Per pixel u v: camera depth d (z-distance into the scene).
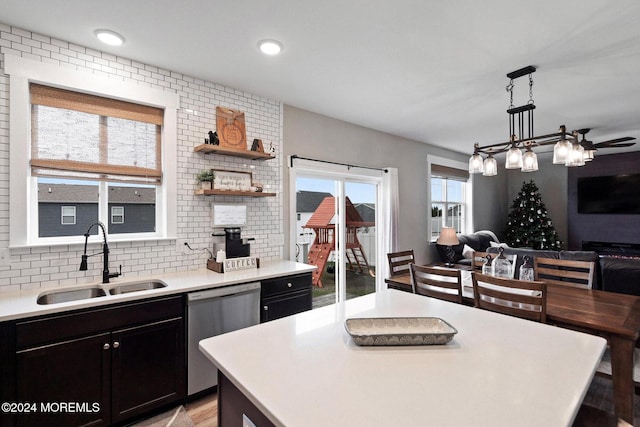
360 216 4.66
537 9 1.97
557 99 3.49
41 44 2.29
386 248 4.79
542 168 7.62
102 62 2.52
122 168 2.66
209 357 1.17
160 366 2.22
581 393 0.91
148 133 2.79
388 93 3.33
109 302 2.01
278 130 3.59
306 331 1.39
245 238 3.15
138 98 2.67
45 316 1.81
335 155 4.17
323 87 3.19
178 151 2.89
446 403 0.86
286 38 2.32
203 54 2.56
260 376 1.01
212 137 2.94
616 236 6.62
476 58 2.59
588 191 6.91
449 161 6.19
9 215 2.18
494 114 4.01
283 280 2.88
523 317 1.98
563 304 2.19
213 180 2.95
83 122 2.50
